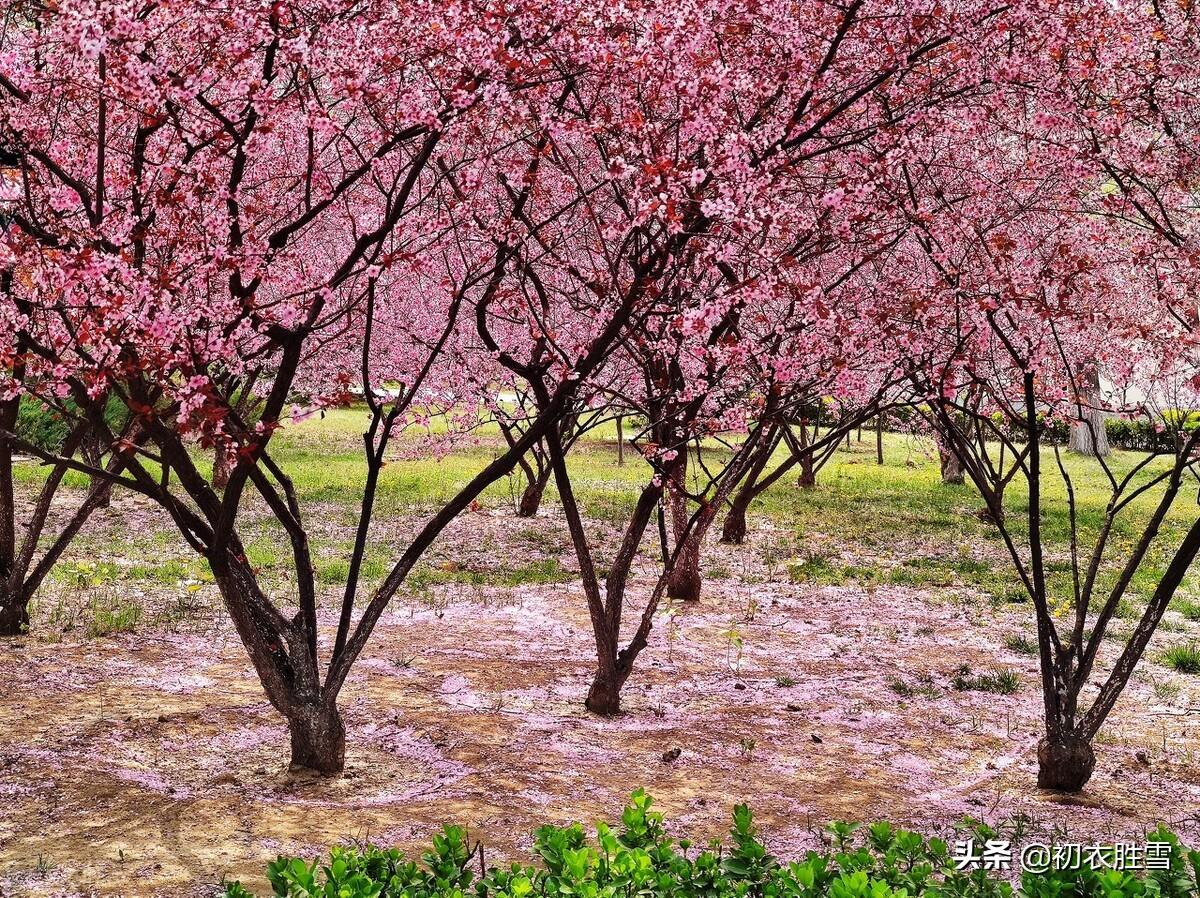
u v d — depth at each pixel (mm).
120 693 7801
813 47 6555
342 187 5754
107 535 14453
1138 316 8547
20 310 5840
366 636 6500
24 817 5383
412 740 7113
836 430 7824
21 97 5250
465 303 11219
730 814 5820
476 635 10336
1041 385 8008
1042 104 6812
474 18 5156
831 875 3291
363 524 6566
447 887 3211
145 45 4848
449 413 12875
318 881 4551
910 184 6824
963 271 6914
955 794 6348
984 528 17844
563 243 8250
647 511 7965
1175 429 7637
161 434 5840
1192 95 6863
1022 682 9180
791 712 8164
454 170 6500
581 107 6363
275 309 5637
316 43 5180
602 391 7512
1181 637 10773
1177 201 7117
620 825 5539
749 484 15781
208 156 5832
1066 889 3268
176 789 5922
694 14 5223
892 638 10633
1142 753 7199
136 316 4906
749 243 6273
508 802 5891
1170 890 3348
